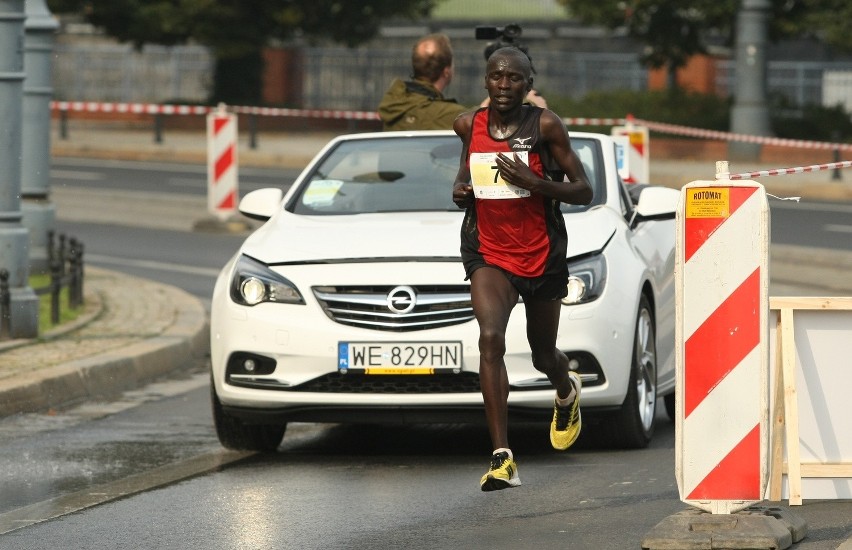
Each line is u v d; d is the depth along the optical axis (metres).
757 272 19.34
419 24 163.38
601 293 26.11
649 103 114.88
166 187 89.31
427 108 34.09
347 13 141.00
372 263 26.08
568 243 26.72
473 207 21.88
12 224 37.12
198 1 133.00
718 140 110.88
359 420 26.00
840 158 99.81
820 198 87.81
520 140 21.34
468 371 25.42
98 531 21.41
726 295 19.45
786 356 22.33
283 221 28.67
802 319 22.52
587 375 25.83
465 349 25.41
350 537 20.73
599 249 26.73
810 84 141.50
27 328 37.06
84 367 33.22
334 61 153.75
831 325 22.45
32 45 48.44
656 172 95.50
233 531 21.22
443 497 23.23
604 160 30.06
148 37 136.62
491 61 21.30
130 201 81.00
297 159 107.69
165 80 156.38
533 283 21.75
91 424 30.27
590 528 21.00
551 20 162.00
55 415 31.11
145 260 57.97
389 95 34.47
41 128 48.88
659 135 111.88
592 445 27.31
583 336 25.78
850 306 22.25
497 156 21.14
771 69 142.50
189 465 26.25
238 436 27.31
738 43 101.69
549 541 20.30
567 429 23.58
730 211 19.34
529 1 180.62
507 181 21.16
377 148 30.86
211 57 151.50
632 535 20.56
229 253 60.28
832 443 22.52
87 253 59.97
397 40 162.50
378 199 29.36
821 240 64.50
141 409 31.95
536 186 21.12
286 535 20.92
